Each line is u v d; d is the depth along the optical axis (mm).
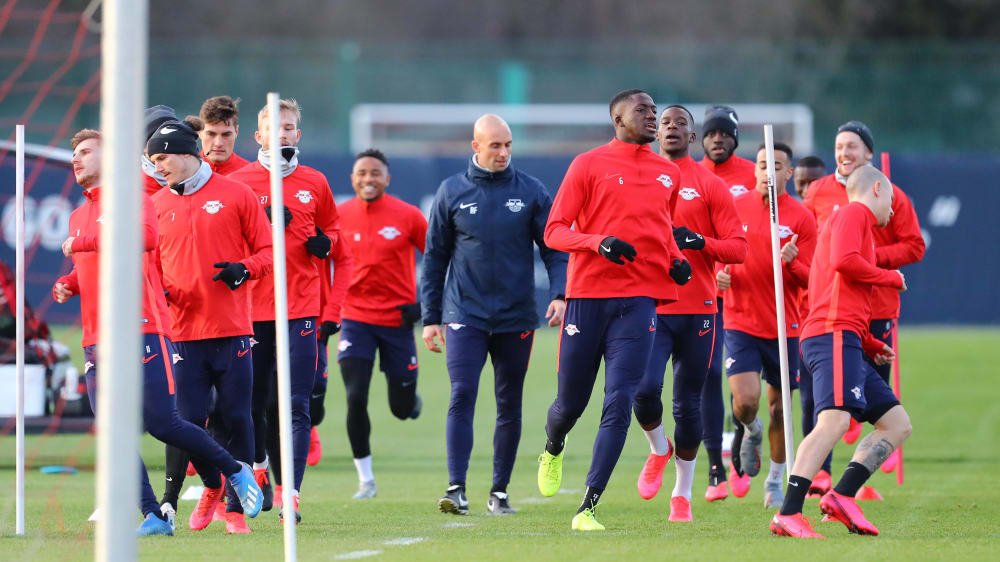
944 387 60906
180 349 24984
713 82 107625
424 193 86375
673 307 27625
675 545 22719
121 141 13930
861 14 145875
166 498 25500
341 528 25984
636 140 25719
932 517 27828
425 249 32406
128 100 13945
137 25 14016
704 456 42656
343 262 30484
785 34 148500
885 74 105562
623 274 25172
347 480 36750
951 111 104375
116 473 13789
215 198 25109
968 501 30984
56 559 21516
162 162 24953
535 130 107750
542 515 28672
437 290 30156
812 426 30812
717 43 149875
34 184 77312
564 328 25734
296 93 105750
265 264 24859
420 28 154500
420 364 71812
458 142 107250
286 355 20078
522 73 107938
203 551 22125
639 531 25281
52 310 77375
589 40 153625
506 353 29438
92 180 23406
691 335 27781
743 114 107125
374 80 107062
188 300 24859
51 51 101125
